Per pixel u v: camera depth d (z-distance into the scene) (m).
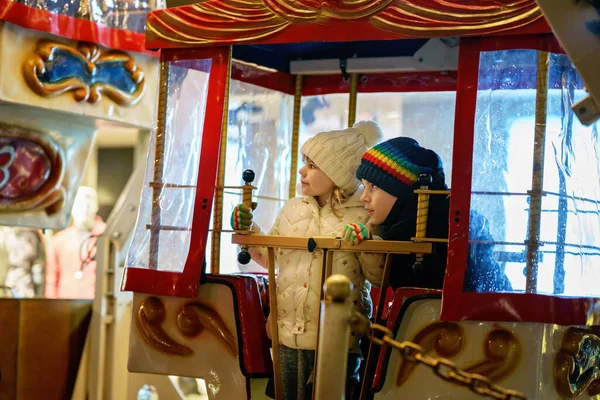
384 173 3.54
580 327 3.38
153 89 4.93
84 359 4.77
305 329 3.57
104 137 5.86
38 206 4.83
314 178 3.71
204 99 3.77
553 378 3.24
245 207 3.60
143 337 3.83
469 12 3.25
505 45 3.25
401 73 4.67
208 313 3.71
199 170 3.70
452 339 3.24
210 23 3.73
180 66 3.86
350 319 2.67
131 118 4.86
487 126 3.27
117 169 5.82
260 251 3.85
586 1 2.75
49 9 4.41
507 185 3.25
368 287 3.73
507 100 3.28
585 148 3.41
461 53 3.29
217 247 3.96
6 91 4.23
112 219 4.99
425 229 3.34
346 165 3.69
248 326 3.64
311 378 3.56
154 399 4.86
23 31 4.30
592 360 3.50
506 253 3.23
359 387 3.64
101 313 4.73
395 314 3.31
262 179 4.70
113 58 4.70
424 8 3.31
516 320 3.15
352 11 3.41
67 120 4.79
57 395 4.76
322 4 3.46
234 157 4.55
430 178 3.39
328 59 4.66
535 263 3.22
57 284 5.58
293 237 3.46
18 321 4.66
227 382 3.65
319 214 3.73
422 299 3.28
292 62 4.77
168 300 3.80
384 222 3.60
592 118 3.00
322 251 3.56
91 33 4.55
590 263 3.39
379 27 3.38
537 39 3.22
